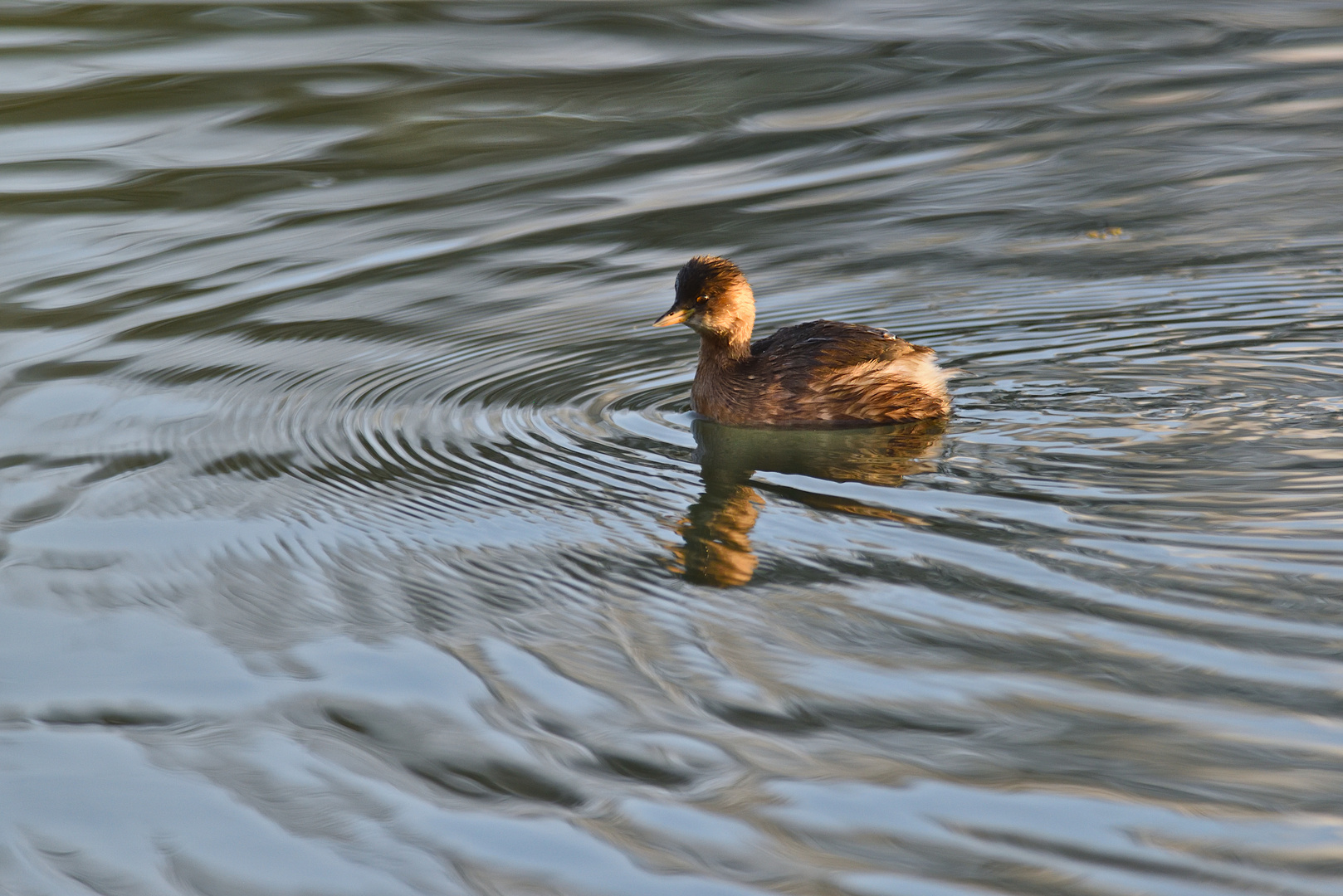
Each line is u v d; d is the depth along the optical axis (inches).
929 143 836.0
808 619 368.5
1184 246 658.8
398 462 481.4
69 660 370.0
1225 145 810.2
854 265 661.3
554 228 724.0
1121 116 871.1
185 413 527.2
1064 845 281.7
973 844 283.7
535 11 1054.4
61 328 615.5
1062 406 492.4
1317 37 1016.2
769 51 992.2
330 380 555.5
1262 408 477.7
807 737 320.8
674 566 403.5
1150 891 267.3
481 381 552.4
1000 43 1018.1
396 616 385.1
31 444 502.6
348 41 986.7
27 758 331.0
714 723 329.1
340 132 854.5
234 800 314.8
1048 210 723.4
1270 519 398.6
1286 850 276.2
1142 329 561.0
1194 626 349.4
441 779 316.5
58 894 289.6
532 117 875.4
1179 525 399.2
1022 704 326.3
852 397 495.5
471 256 692.1
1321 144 802.2
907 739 317.7
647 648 361.7
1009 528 407.2
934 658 346.3
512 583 398.9
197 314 628.7
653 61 968.9
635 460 478.9
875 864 279.9
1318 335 542.3
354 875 289.1
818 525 419.8
